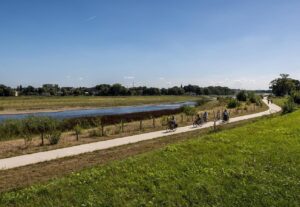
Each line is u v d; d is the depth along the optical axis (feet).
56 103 348.18
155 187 40.29
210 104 297.33
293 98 268.62
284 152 58.90
